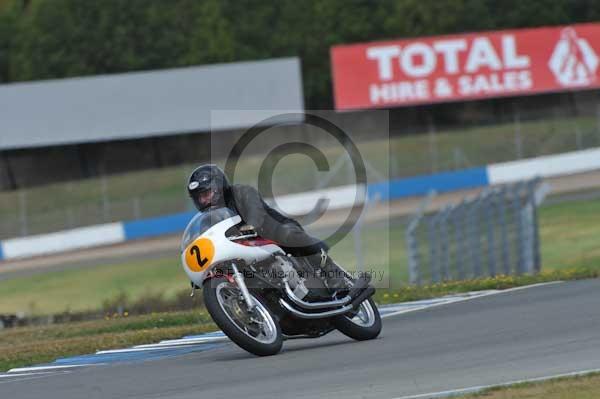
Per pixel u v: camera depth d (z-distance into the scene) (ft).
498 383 78.38
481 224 228.63
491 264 225.35
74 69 539.29
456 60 489.67
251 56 542.98
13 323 214.07
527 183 237.86
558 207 369.71
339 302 104.37
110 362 113.80
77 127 485.15
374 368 88.69
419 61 487.20
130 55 540.52
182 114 485.56
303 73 540.11
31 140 482.69
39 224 445.37
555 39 496.23
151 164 518.37
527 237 229.86
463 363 87.92
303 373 89.04
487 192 232.32
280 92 479.41
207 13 553.23
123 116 487.61
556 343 95.09
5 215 457.27
